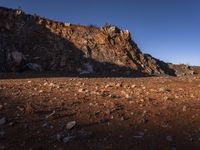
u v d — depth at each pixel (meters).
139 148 6.86
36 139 7.15
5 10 47.56
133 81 21.88
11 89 13.03
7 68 39.06
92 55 50.81
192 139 7.49
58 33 51.59
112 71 48.41
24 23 48.72
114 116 8.96
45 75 33.06
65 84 16.88
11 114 8.79
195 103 11.04
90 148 6.77
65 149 6.68
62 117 8.69
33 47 46.41
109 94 12.48
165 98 11.79
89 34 54.81
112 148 6.80
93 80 22.66
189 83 19.12
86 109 9.58
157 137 7.53
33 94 11.72
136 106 10.29
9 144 6.84
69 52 48.88
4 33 44.84
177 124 8.52
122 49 55.62
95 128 7.94
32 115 8.77
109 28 57.53
